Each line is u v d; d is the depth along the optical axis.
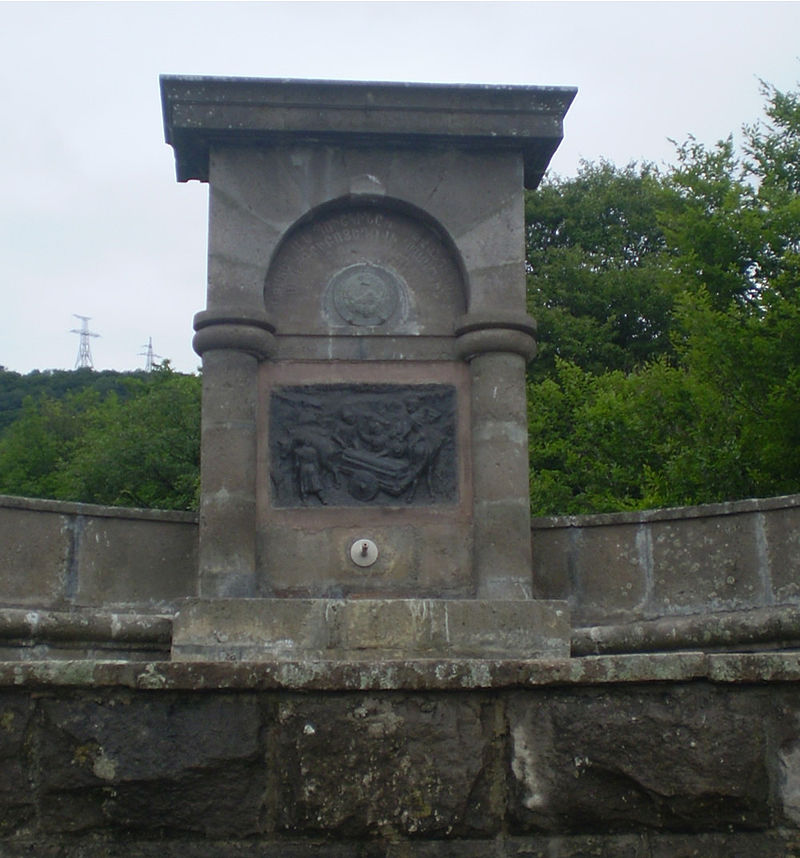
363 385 9.89
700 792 5.25
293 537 9.56
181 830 5.19
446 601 8.82
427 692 5.38
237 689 5.30
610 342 33.12
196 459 35.06
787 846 5.21
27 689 5.26
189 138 10.04
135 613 10.09
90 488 35.34
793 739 5.30
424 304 10.09
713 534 9.81
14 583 9.63
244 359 9.69
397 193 10.09
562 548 10.34
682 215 20.52
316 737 5.30
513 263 10.05
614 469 21.52
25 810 5.16
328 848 5.21
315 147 10.14
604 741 5.32
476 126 10.11
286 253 10.09
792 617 8.58
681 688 5.37
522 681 5.37
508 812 5.30
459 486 9.79
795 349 16.98
